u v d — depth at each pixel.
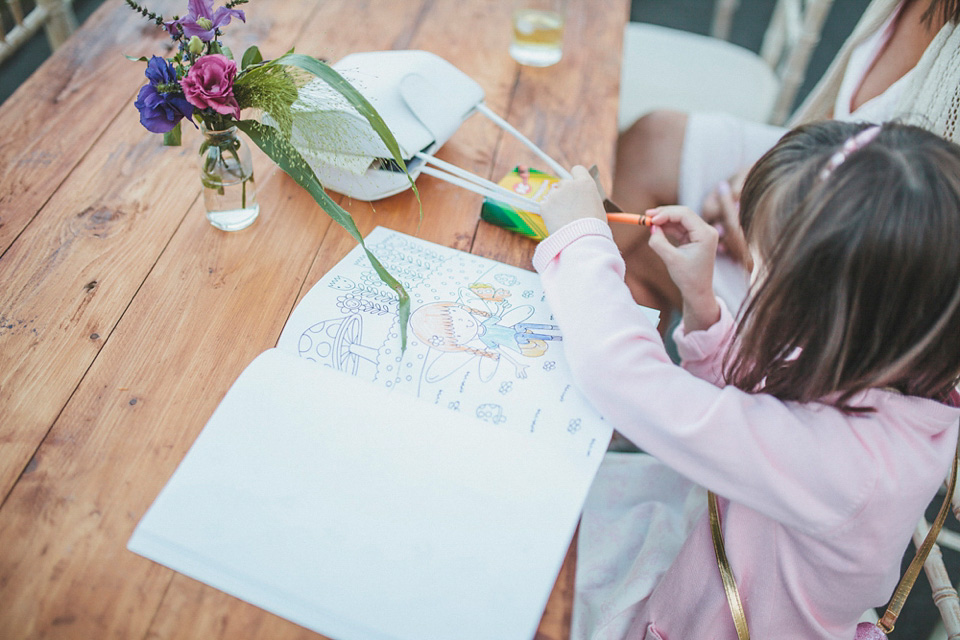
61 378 0.66
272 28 1.08
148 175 0.86
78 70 0.99
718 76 1.57
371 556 0.55
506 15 1.18
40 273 0.75
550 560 0.56
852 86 1.12
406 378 0.67
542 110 1.01
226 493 0.58
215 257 0.78
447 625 0.52
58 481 0.59
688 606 0.75
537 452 0.62
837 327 0.59
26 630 0.52
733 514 0.72
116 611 0.53
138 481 0.60
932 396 0.66
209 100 0.64
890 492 0.62
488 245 0.83
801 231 0.58
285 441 0.61
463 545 0.56
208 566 0.54
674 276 0.85
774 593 0.71
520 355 0.70
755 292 0.69
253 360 0.67
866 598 0.69
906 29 1.04
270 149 0.69
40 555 0.55
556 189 0.79
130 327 0.70
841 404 0.63
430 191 0.88
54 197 0.83
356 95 0.66
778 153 0.65
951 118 0.90
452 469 0.60
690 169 1.28
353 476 0.59
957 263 0.56
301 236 0.81
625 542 0.86
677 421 0.63
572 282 0.71
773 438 0.62
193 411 0.64
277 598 0.53
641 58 1.60
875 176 0.55
